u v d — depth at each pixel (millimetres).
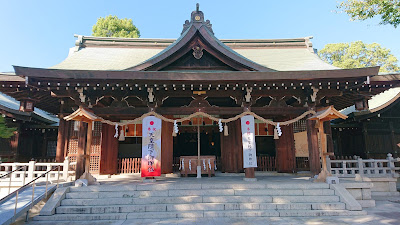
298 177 11664
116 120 13180
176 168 15484
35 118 15711
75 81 9445
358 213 7316
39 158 16797
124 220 6871
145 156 9781
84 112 8906
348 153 17672
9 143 15031
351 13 10109
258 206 7562
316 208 7566
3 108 13648
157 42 18031
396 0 9062
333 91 10773
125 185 8516
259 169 13992
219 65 11156
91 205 7613
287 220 6797
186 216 7090
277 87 10391
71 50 16688
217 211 7316
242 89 10336
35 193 7680
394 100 15008
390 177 10938
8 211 6324
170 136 13445
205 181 9867
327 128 12930
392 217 7086
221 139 14148
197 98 10680
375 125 16438
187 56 11117
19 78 9570
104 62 14102
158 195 8094
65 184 8930
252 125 10109
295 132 13469
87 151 9398
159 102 10562
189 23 11672
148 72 9273
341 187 8383
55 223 6645
